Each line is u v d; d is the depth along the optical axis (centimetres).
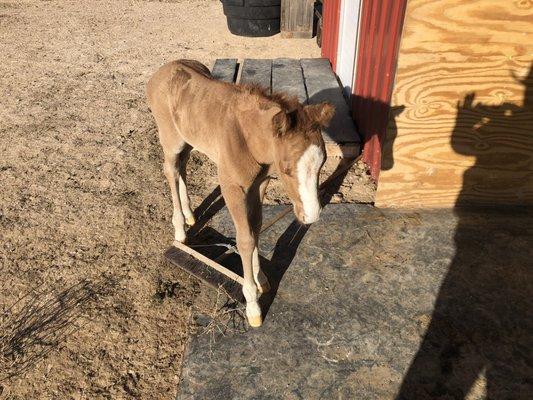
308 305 293
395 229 356
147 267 335
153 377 258
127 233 370
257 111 223
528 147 353
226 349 266
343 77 599
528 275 309
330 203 393
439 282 306
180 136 306
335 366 254
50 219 387
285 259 330
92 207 402
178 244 340
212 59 786
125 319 293
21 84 671
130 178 443
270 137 218
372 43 421
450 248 336
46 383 255
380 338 269
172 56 796
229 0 875
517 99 330
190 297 308
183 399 239
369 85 431
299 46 861
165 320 292
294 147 198
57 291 316
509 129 343
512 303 289
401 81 321
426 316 282
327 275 315
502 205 385
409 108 333
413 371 250
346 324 279
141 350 273
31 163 468
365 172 440
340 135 453
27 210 398
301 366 254
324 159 206
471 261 323
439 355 258
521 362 252
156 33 938
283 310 290
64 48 837
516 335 268
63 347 276
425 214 375
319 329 276
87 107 594
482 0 291
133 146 499
